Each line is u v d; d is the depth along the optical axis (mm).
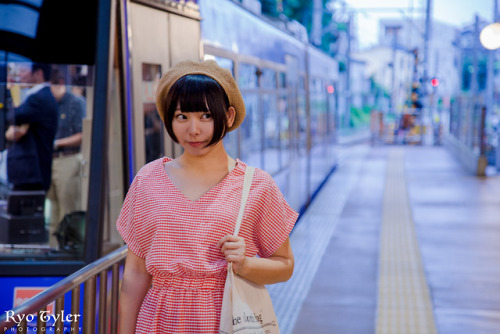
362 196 13391
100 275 2750
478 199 12867
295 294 6340
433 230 9781
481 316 5676
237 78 6008
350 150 26422
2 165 4027
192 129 2000
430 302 6090
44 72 3949
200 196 2051
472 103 18531
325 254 8164
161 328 1999
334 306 5938
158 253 1999
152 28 4312
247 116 6430
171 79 2084
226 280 1958
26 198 4039
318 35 28531
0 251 4023
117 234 4234
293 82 9586
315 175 13023
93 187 3891
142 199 2070
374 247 8578
